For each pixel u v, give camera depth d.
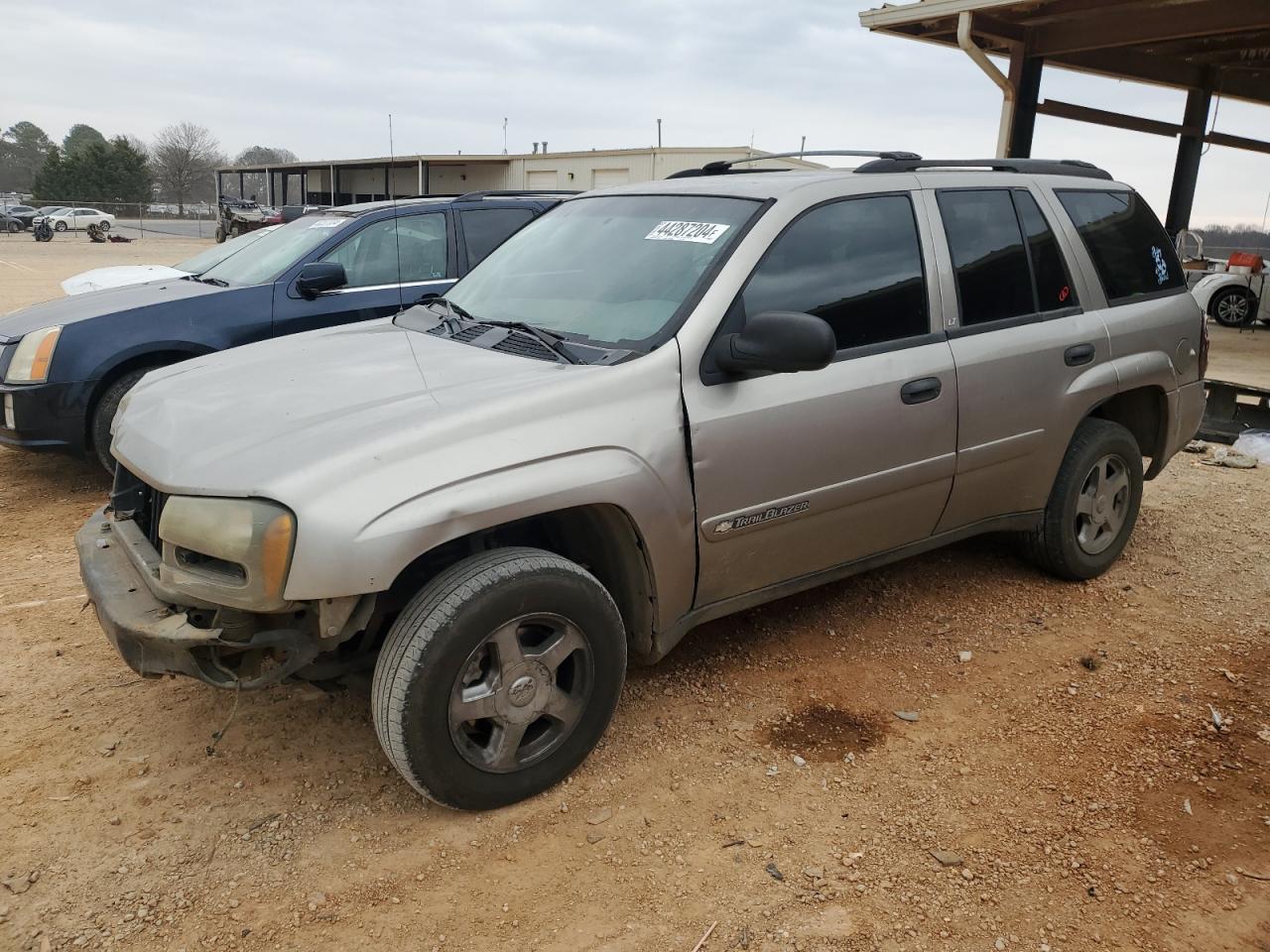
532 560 2.84
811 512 3.50
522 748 2.97
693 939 2.47
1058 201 4.43
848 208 3.66
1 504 5.83
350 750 3.26
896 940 2.48
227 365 3.59
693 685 3.71
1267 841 2.88
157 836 2.82
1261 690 3.76
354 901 2.59
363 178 40.66
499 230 7.23
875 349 3.62
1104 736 3.43
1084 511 4.60
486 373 3.12
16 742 3.28
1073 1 11.55
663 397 3.09
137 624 2.70
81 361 5.75
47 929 2.47
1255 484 6.54
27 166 123.88
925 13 11.46
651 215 3.80
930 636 4.16
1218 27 10.93
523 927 2.51
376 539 2.54
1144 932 2.53
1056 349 4.20
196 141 94.88
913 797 3.06
